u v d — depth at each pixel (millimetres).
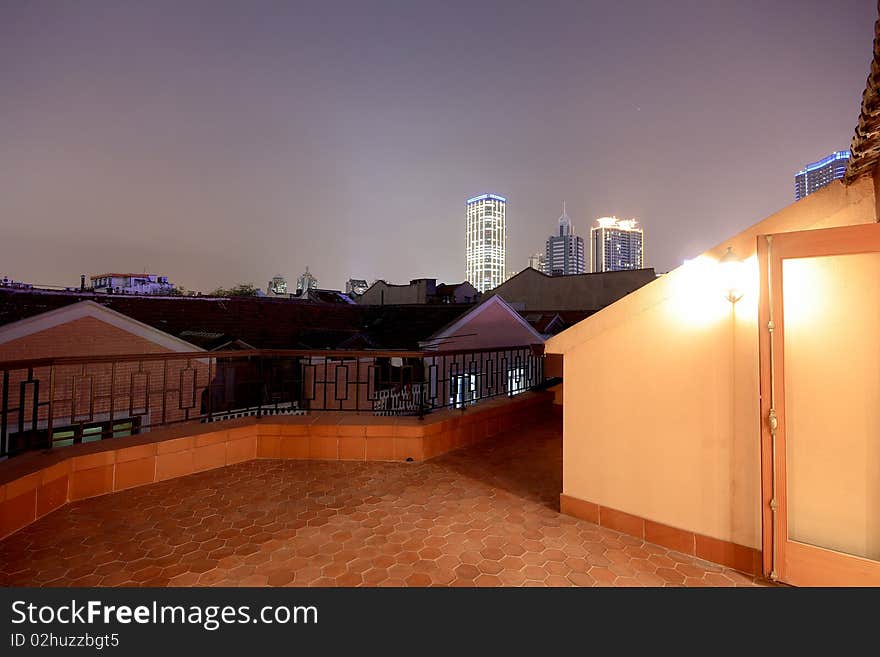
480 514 3963
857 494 2754
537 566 3137
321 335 16703
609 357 3697
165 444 4711
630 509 3570
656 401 3439
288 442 5461
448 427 5762
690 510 3275
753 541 3029
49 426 4254
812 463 2889
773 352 2879
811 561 2803
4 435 3951
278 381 12734
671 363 3371
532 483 4695
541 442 6207
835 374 2830
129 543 3410
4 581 2922
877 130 2189
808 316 2902
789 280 2955
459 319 16172
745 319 3051
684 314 3312
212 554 3266
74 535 3518
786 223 2900
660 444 3420
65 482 4086
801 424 2922
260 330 16578
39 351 9984
